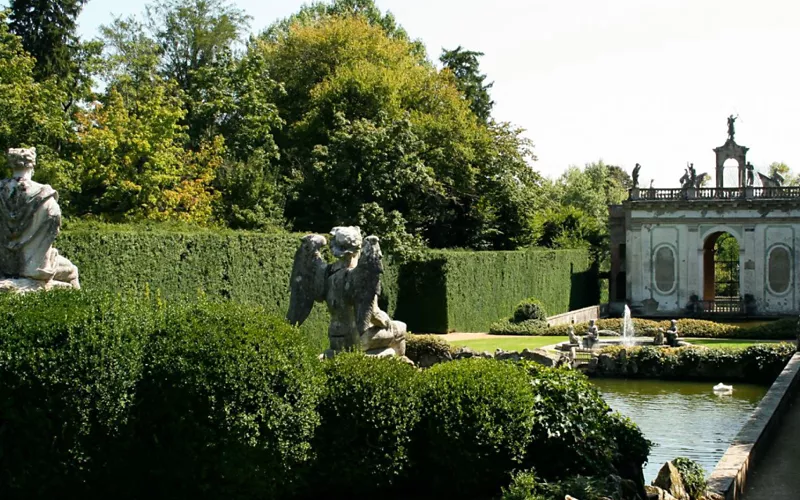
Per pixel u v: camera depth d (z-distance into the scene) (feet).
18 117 95.71
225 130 144.87
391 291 134.62
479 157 172.14
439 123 161.68
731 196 186.60
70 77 122.21
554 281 194.70
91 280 75.31
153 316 35.73
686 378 100.48
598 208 299.79
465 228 174.40
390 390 36.73
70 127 111.86
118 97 116.16
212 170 125.39
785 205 181.68
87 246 75.05
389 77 159.43
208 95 145.48
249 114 143.84
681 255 188.75
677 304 188.65
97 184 110.73
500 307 162.20
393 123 142.72
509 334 140.97
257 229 124.77
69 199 104.12
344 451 36.37
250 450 33.01
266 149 144.36
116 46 176.14
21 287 43.65
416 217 147.95
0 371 31.14
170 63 185.37
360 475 36.58
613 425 41.81
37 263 44.75
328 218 136.36
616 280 203.10
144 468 33.86
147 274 81.46
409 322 140.67
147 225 91.76
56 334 32.09
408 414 37.37
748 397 85.25
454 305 142.51
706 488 37.35
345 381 36.68
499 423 37.68
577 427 39.47
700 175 192.34
